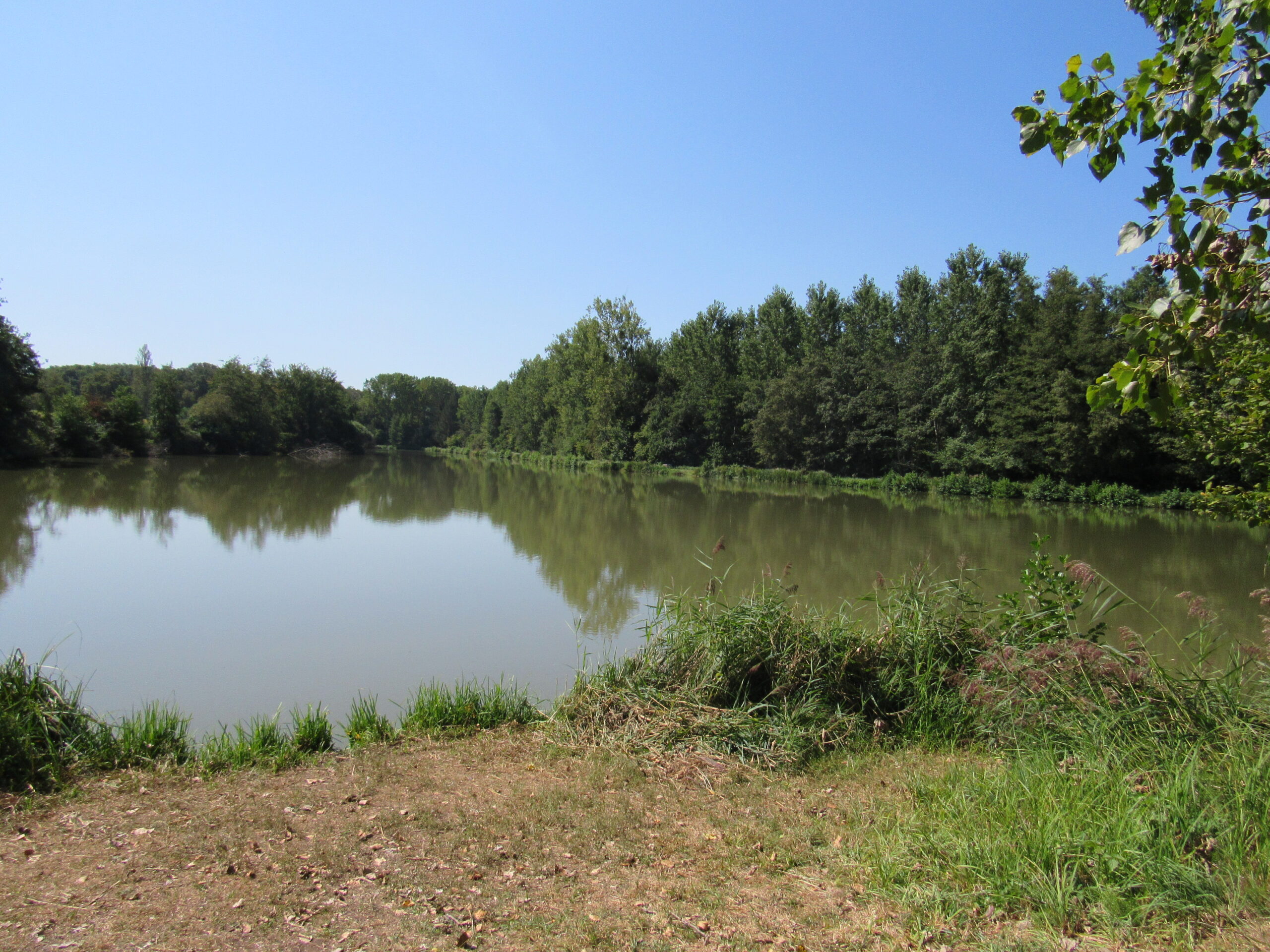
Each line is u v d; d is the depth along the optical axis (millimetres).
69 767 5551
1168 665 8070
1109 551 19047
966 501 34062
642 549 18203
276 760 5844
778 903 3645
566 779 5531
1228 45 2510
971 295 43750
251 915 3605
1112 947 2928
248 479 38938
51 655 9445
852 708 6629
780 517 26281
